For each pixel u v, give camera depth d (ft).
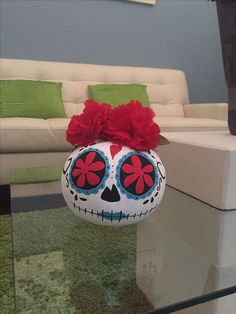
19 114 5.20
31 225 2.33
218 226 2.01
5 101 5.17
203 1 8.27
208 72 8.73
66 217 2.46
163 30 7.94
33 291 1.54
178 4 7.98
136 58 7.76
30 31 6.61
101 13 7.17
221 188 1.97
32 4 6.52
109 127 1.77
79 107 6.32
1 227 3.69
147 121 1.78
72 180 1.75
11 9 6.38
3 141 4.18
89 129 1.79
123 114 1.79
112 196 1.65
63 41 6.94
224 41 2.39
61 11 6.80
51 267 1.79
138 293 1.59
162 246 2.02
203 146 2.11
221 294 1.47
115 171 1.66
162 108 7.13
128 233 2.19
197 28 8.35
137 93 6.56
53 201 2.81
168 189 2.52
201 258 1.83
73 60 7.11
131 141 1.74
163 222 2.17
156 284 1.63
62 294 1.56
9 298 2.37
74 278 1.71
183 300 1.42
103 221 1.74
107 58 7.44
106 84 6.51
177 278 1.65
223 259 1.80
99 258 1.93
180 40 8.20
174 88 7.42
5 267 2.81
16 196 2.93
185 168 2.33
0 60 5.94
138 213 1.73
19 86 5.43
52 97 5.66
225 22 2.34
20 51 6.61
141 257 1.93
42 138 4.35
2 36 6.40
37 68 6.21
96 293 1.61
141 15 7.60
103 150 1.72
